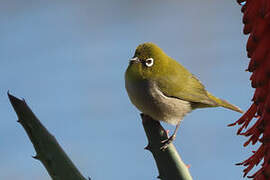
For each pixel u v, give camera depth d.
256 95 4.94
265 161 5.04
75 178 6.70
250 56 4.98
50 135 6.71
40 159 6.72
